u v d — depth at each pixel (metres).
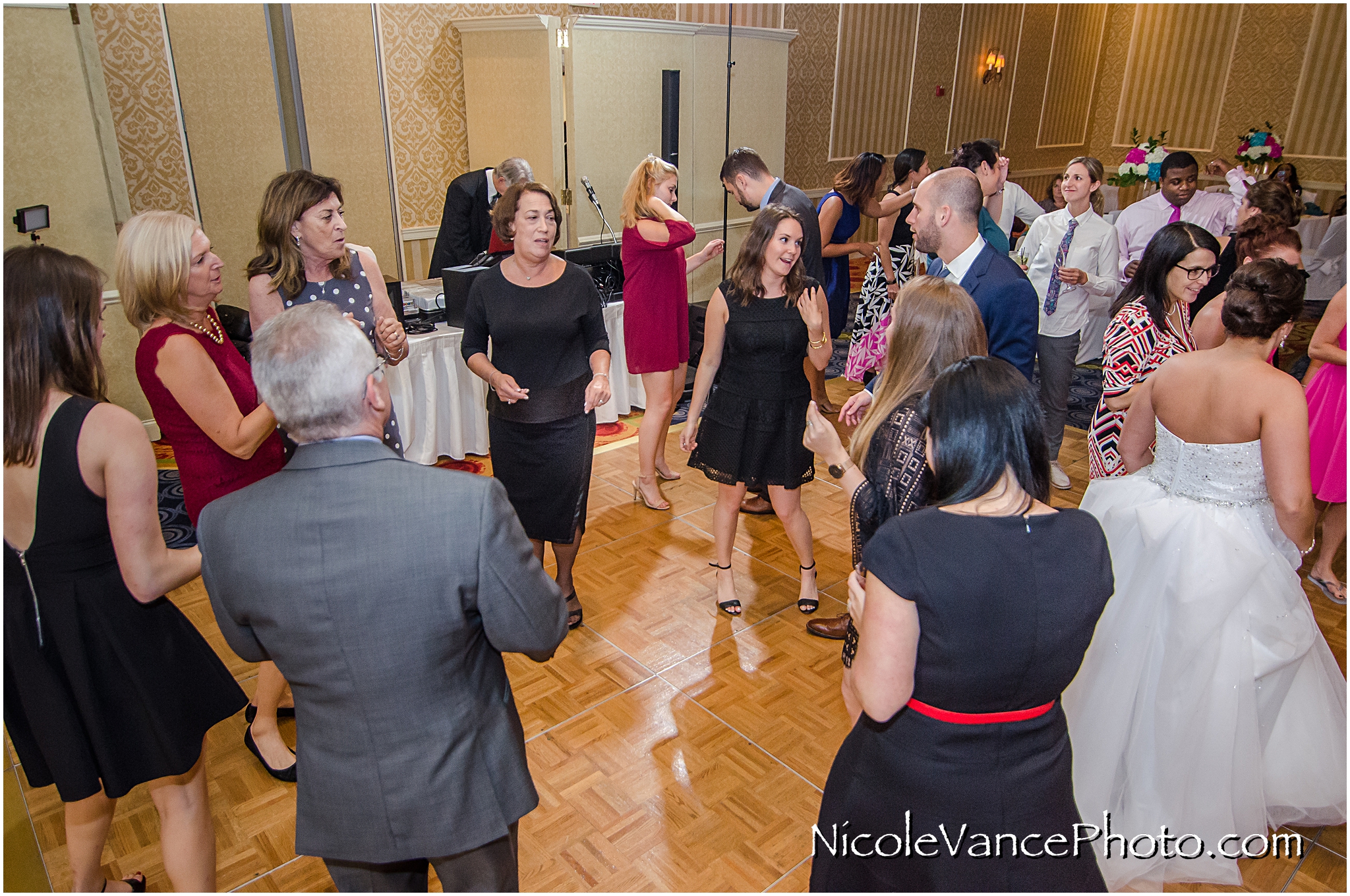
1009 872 1.22
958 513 1.22
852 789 1.33
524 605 1.25
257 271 2.23
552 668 2.72
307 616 1.17
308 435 1.21
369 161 5.36
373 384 1.23
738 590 3.19
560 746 2.38
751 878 1.95
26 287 1.37
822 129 8.92
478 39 5.34
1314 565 3.30
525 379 2.61
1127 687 1.95
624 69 5.17
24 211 3.43
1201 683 1.88
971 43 10.02
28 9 3.70
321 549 1.17
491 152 5.58
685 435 2.90
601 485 4.10
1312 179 9.73
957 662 1.16
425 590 1.19
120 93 4.32
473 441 4.36
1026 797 1.21
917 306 1.66
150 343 1.79
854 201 4.50
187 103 4.51
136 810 2.15
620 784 2.23
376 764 1.23
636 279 3.52
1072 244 3.86
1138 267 2.58
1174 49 10.73
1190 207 5.04
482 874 1.34
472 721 1.29
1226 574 1.85
